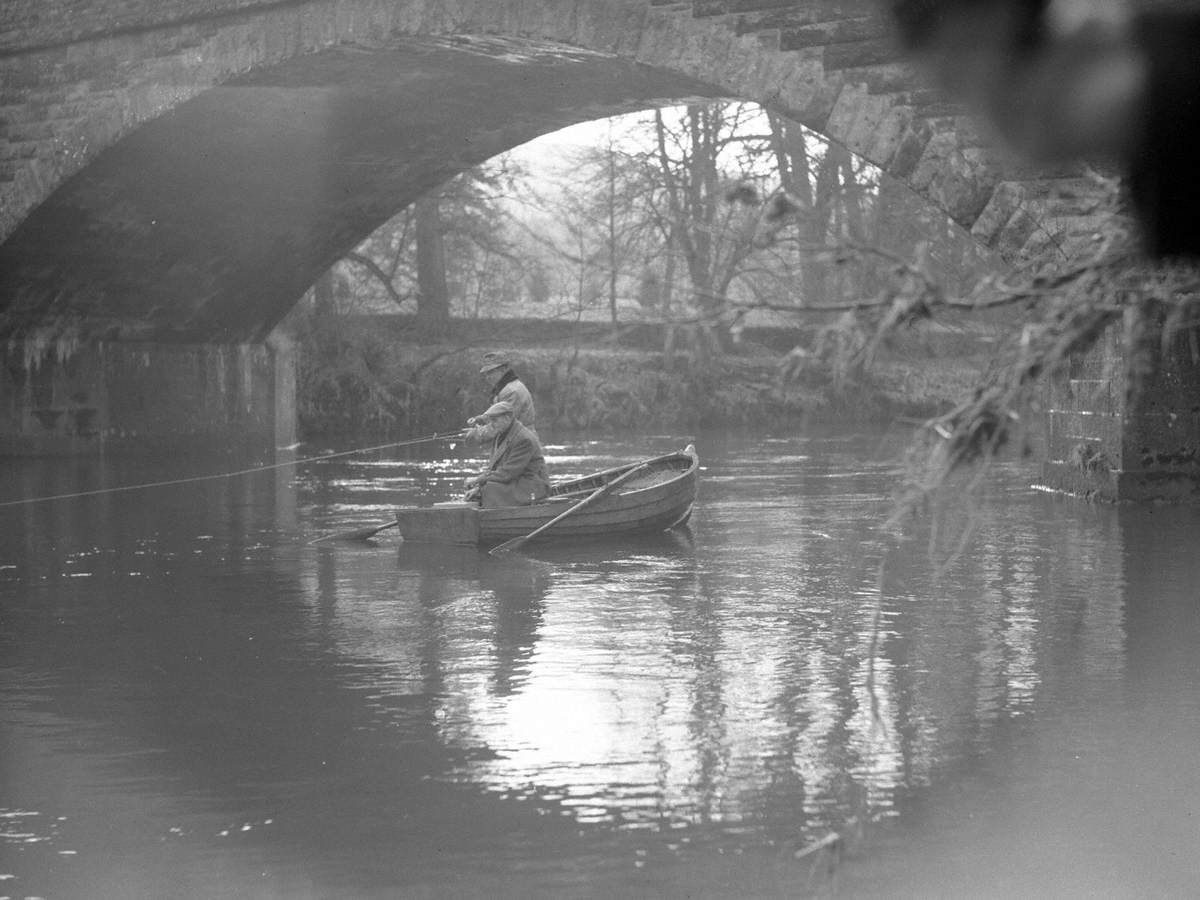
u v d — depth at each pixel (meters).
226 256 28.34
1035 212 14.22
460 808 5.79
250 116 22.84
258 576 12.61
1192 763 6.30
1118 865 5.00
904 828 5.45
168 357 30.34
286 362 33.69
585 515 14.53
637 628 9.82
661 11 17.33
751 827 5.50
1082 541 14.25
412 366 39.72
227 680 8.28
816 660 8.67
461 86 22.48
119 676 8.44
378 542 15.05
